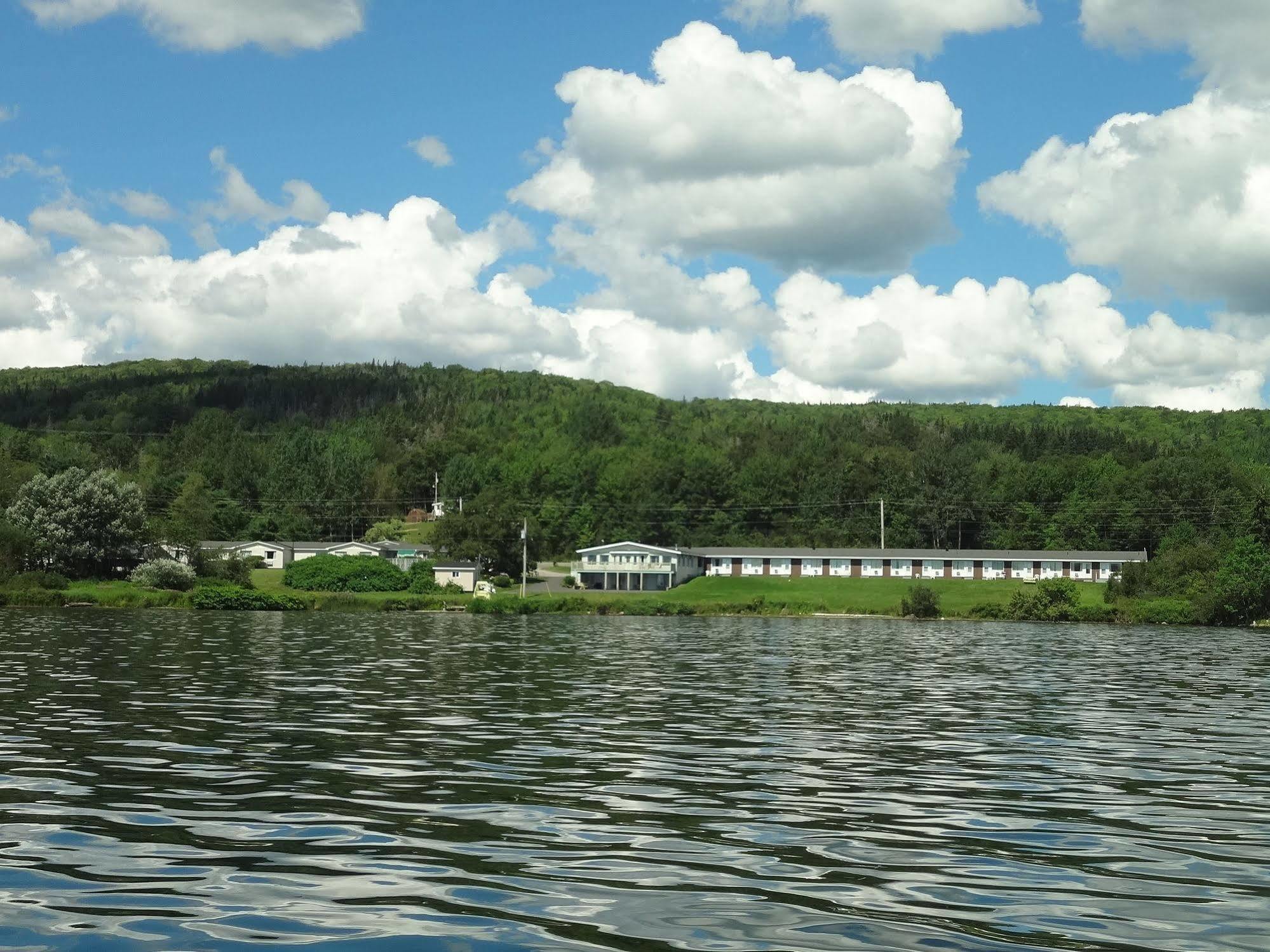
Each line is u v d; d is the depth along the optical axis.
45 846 14.52
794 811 17.38
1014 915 11.98
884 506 192.00
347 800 17.72
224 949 10.60
